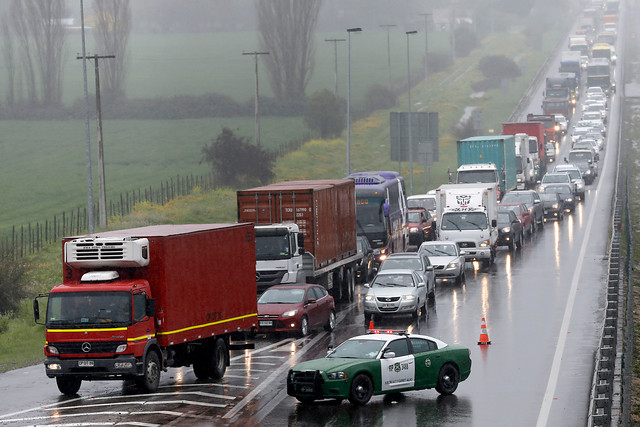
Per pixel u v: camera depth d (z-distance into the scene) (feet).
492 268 462.19
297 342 303.89
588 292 376.48
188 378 254.47
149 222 588.09
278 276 347.56
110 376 226.17
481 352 274.16
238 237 264.11
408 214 538.47
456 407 210.38
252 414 206.08
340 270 395.55
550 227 599.98
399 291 337.11
